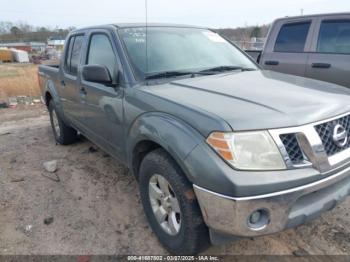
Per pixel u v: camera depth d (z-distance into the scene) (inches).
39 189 139.9
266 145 72.8
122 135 112.2
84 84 137.7
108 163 165.8
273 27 214.1
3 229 111.7
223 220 73.9
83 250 100.0
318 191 80.9
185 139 78.4
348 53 175.0
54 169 157.6
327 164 77.3
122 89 108.5
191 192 81.6
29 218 117.9
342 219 110.9
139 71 109.3
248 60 142.9
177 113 84.4
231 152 71.8
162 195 94.7
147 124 92.2
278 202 72.4
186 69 117.8
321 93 95.2
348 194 88.4
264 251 97.0
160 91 96.9
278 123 74.6
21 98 411.8
